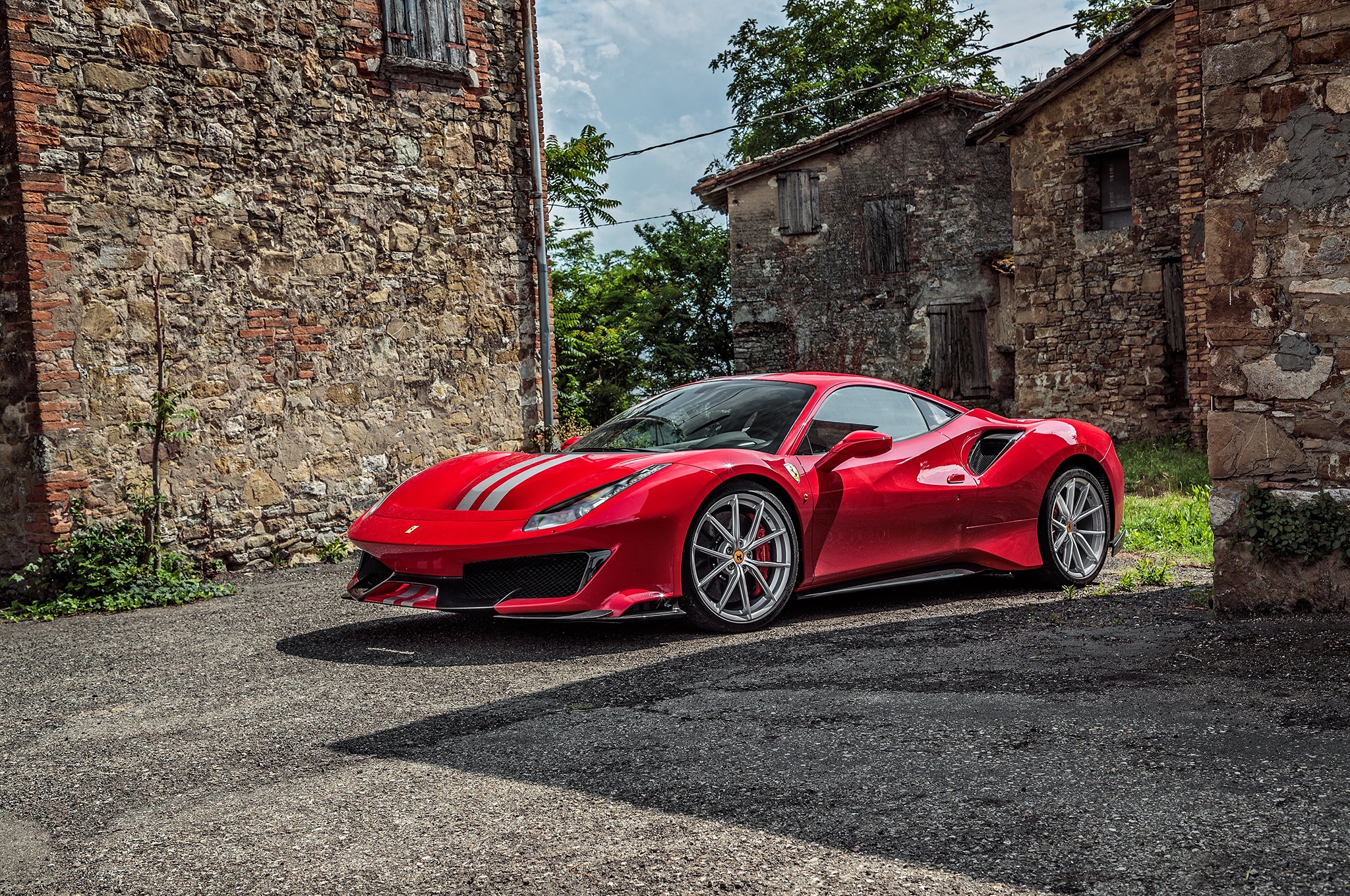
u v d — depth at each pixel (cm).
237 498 762
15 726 330
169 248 729
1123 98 1491
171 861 209
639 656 392
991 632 404
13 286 663
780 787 234
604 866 196
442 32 913
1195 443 1243
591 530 404
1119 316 1516
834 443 484
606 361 2459
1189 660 335
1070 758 243
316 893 190
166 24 732
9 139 656
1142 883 178
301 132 813
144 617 563
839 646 391
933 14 3300
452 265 924
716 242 2883
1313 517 389
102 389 686
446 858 203
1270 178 394
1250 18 395
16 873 208
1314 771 225
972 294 1994
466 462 492
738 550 438
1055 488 539
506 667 379
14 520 675
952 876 184
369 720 312
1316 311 387
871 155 2048
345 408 838
